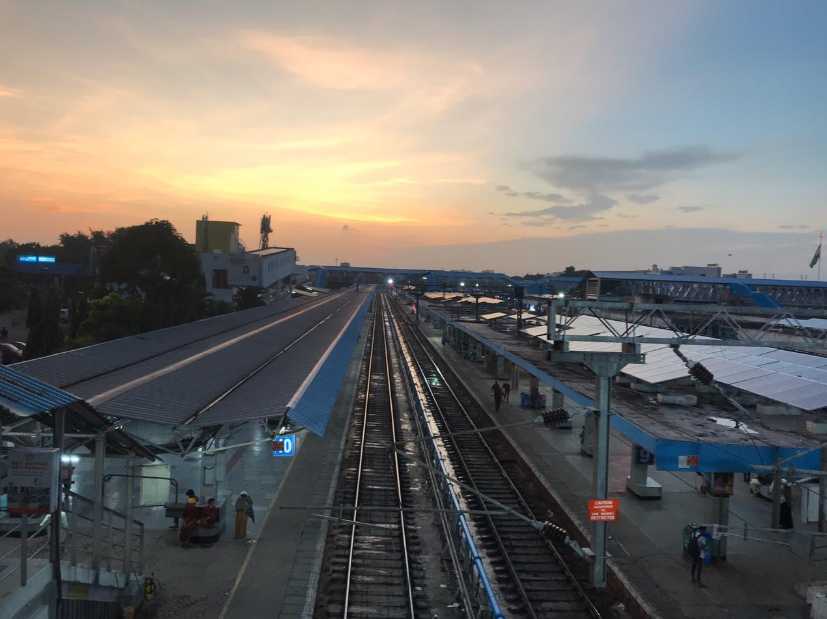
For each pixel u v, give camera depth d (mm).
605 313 37594
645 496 17141
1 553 9516
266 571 12383
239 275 70688
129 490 12164
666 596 11938
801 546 14305
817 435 14758
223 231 76938
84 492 15758
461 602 12023
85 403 9305
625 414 16484
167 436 16938
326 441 22531
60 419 9133
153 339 26828
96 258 74188
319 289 154875
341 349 29531
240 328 36219
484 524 16125
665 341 13289
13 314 61656
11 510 8445
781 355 21016
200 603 11125
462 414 29562
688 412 17016
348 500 17453
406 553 13734
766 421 16016
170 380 17516
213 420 13641
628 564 13234
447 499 16797
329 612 11492
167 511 14273
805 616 11375
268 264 75562
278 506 15875
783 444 13805
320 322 46531
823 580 12500
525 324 41969
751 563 13477
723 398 18484
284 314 51844
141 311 36375
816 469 13328
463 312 62188
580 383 21062
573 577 13070
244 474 18391
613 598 12492
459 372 41406
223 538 13906
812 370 17922
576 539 15086
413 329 76375
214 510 13742
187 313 41594
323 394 17484
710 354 22484
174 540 13703
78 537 12789
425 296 100312
